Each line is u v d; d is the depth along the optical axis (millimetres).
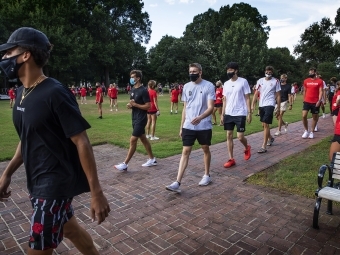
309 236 3186
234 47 48281
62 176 1778
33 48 1676
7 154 6785
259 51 49219
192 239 3164
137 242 3117
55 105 1635
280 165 5762
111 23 43156
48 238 1754
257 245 3027
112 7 45344
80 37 37719
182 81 46938
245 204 4035
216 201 4152
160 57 48500
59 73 38250
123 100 28219
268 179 4969
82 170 1908
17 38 1674
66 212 1899
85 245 2158
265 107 6766
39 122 1659
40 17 33500
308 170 5336
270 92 6742
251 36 49781
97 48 40531
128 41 46812
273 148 7375
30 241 1761
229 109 5773
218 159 6367
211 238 3178
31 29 1727
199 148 7395
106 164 6105
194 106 4461
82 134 1696
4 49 1667
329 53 59469
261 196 4301
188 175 5316
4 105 22703
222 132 9750
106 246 3037
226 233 3279
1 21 32188
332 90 13320
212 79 48094
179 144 7852
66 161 1787
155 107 8570
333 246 2984
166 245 3055
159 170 5641
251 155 6695
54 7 36500
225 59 47312
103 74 48719
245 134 9359
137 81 5301
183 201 4172
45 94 1646
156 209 3922
